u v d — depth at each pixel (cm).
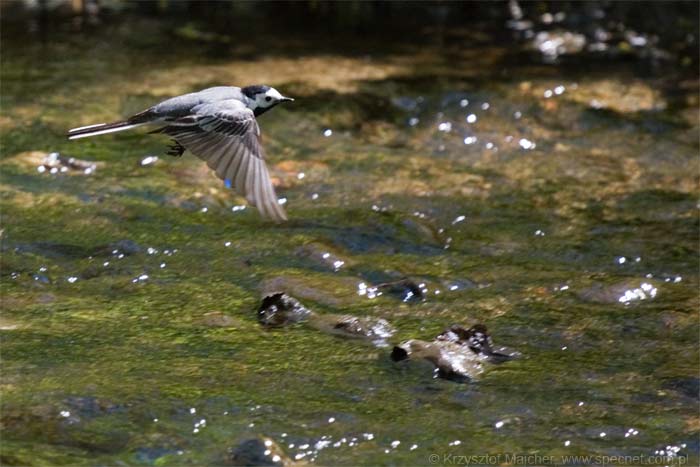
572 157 1669
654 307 1204
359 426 947
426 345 1070
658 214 1476
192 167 1563
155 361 1038
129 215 1387
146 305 1157
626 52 2120
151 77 1908
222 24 2277
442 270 1285
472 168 1622
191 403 965
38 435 906
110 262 1255
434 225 1420
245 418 948
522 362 1075
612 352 1103
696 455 923
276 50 2103
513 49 2144
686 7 2123
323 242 1334
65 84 1855
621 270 1306
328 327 1123
